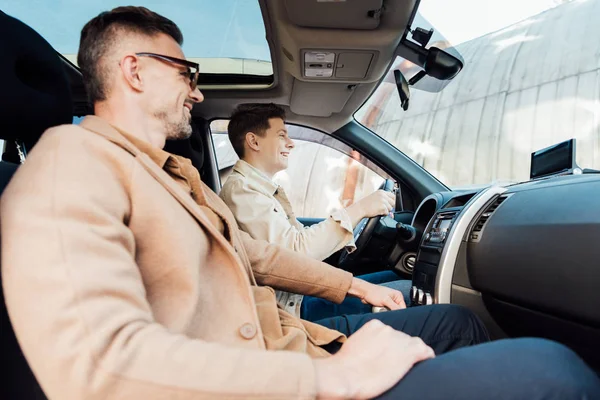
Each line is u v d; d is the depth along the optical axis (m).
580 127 6.24
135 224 0.55
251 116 1.49
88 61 0.73
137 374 0.38
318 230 1.25
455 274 1.26
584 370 0.45
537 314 1.00
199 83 1.92
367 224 1.76
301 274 0.96
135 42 0.74
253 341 0.58
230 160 2.27
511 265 1.02
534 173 1.56
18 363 0.49
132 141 0.65
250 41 1.74
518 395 0.42
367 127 2.25
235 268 0.63
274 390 0.40
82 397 0.36
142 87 0.74
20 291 0.39
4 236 0.42
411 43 1.52
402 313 0.91
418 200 2.28
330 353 0.78
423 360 0.49
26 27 0.70
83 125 0.64
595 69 6.34
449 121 7.25
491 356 0.47
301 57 1.56
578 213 0.87
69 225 0.43
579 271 0.83
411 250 1.78
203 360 0.40
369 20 1.35
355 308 1.57
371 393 0.44
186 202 0.60
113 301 0.41
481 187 1.72
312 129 2.27
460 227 1.26
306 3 1.28
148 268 0.56
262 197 1.31
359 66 1.61
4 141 0.75
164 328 0.44
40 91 0.71
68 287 0.39
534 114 6.63
